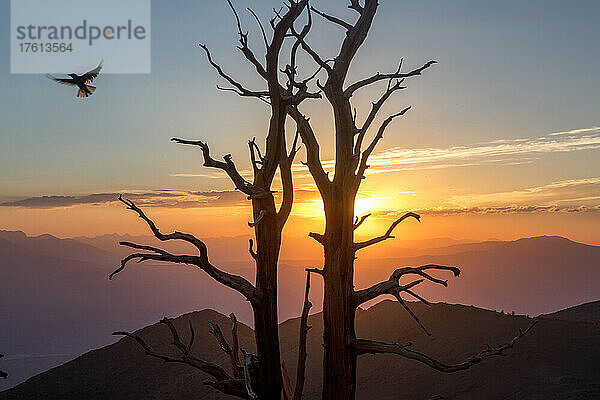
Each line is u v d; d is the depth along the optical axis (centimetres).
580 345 3647
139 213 1325
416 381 3562
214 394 3816
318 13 1491
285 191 1484
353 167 1445
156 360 4406
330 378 1391
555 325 3938
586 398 2945
